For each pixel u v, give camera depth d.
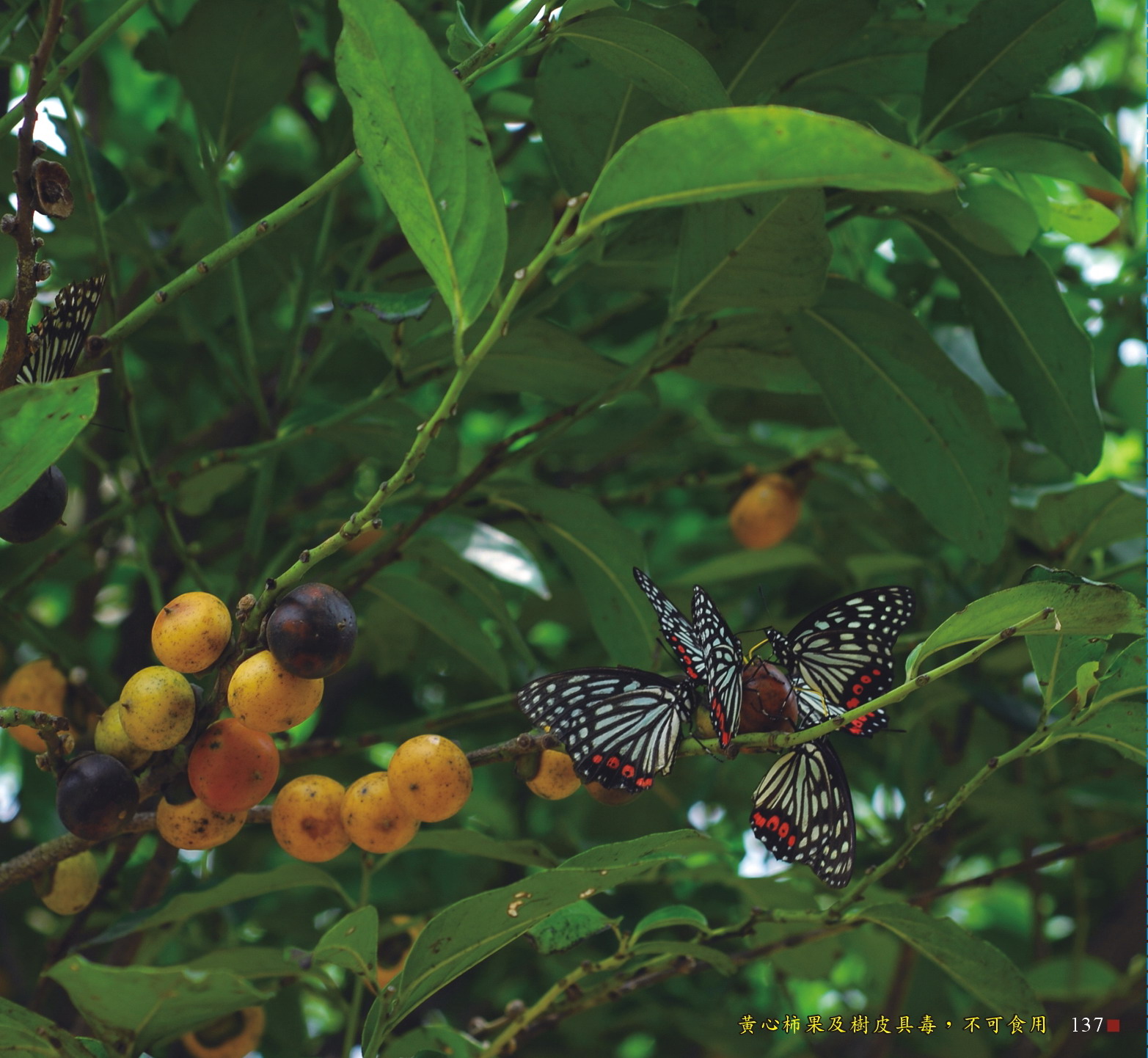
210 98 1.06
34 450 0.82
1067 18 0.96
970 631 0.88
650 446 1.41
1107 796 1.17
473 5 1.10
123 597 1.67
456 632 1.08
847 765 1.44
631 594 1.03
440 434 1.04
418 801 0.88
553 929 0.96
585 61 0.96
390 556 1.01
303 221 1.15
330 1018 1.44
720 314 1.03
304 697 0.85
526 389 1.05
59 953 0.98
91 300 0.87
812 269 0.95
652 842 0.87
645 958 1.13
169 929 1.05
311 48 1.34
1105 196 1.07
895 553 1.28
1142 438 1.29
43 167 0.83
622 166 0.81
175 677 0.86
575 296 1.45
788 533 1.25
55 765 0.87
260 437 1.14
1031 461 1.21
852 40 1.01
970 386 1.00
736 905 1.35
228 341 1.29
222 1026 1.01
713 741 0.87
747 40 0.97
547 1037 1.32
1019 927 1.86
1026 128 0.98
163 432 1.39
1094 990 1.26
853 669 0.92
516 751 0.89
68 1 0.97
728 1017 1.38
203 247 1.17
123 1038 0.89
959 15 1.00
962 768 1.17
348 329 1.12
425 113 0.83
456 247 0.84
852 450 1.25
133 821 0.89
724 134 0.80
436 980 0.92
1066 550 1.13
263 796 0.88
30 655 1.19
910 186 0.80
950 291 1.23
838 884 0.90
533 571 1.03
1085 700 0.91
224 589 1.19
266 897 1.27
